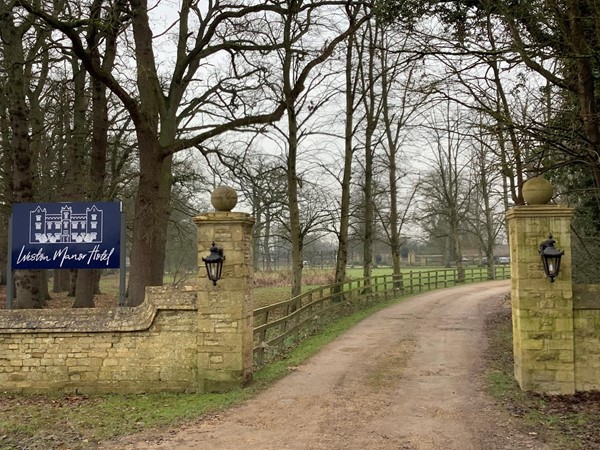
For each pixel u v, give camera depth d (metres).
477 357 11.56
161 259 15.35
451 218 36.41
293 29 18.75
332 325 17.09
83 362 9.59
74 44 12.77
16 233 10.51
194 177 20.84
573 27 8.86
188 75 17.88
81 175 19.70
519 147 10.00
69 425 7.64
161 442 6.84
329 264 46.16
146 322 9.52
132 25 15.23
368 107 26.95
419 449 6.40
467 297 25.19
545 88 11.61
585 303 8.71
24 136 16.44
